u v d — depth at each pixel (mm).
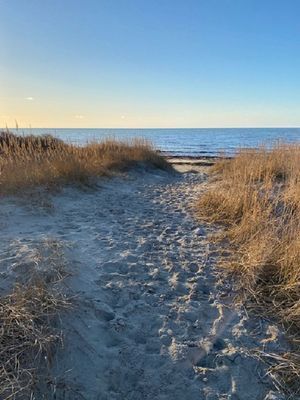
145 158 14398
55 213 6145
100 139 14891
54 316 2908
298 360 2805
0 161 7645
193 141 62688
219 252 4789
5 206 5945
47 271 3520
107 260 4312
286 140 11805
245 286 3805
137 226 5898
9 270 3533
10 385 2275
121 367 2715
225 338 3068
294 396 2535
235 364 2795
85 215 6359
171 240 5254
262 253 4184
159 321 3242
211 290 3801
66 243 4504
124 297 3557
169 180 12438
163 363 2773
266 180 7562
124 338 3000
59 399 2354
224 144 53125
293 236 4535
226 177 10086
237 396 2539
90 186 8711
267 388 2600
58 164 8547
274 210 5984
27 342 2557
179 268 4266
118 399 2475
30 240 4531
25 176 7113
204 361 2826
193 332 3125
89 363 2688
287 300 3502
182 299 3598
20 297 2959
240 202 6320
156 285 3830
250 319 3322
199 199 7820
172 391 2559
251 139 67250
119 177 11125
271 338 3066
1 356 2463
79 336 2859
